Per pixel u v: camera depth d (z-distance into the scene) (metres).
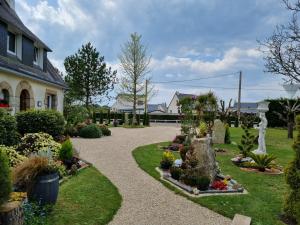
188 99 15.01
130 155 10.49
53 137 10.37
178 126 31.06
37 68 14.46
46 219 4.38
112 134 18.16
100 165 8.60
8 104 10.91
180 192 6.16
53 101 16.17
